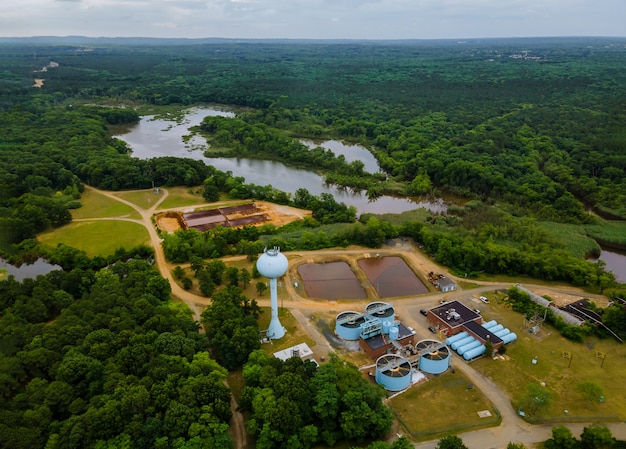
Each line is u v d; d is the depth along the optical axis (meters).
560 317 120.62
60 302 120.88
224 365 104.12
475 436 87.31
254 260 156.50
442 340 116.31
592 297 134.75
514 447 79.44
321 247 165.50
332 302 132.62
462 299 134.88
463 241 159.62
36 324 106.69
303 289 140.00
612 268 161.62
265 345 113.44
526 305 127.94
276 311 114.56
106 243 171.75
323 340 115.94
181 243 157.38
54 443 74.69
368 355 110.00
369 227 167.50
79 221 192.00
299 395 85.69
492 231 170.88
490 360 109.00
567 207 196.00
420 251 164.62
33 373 91.56
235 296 122.62
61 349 97.06
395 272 152.00
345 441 86.69
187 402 83.00
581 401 95.69
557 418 90.81
